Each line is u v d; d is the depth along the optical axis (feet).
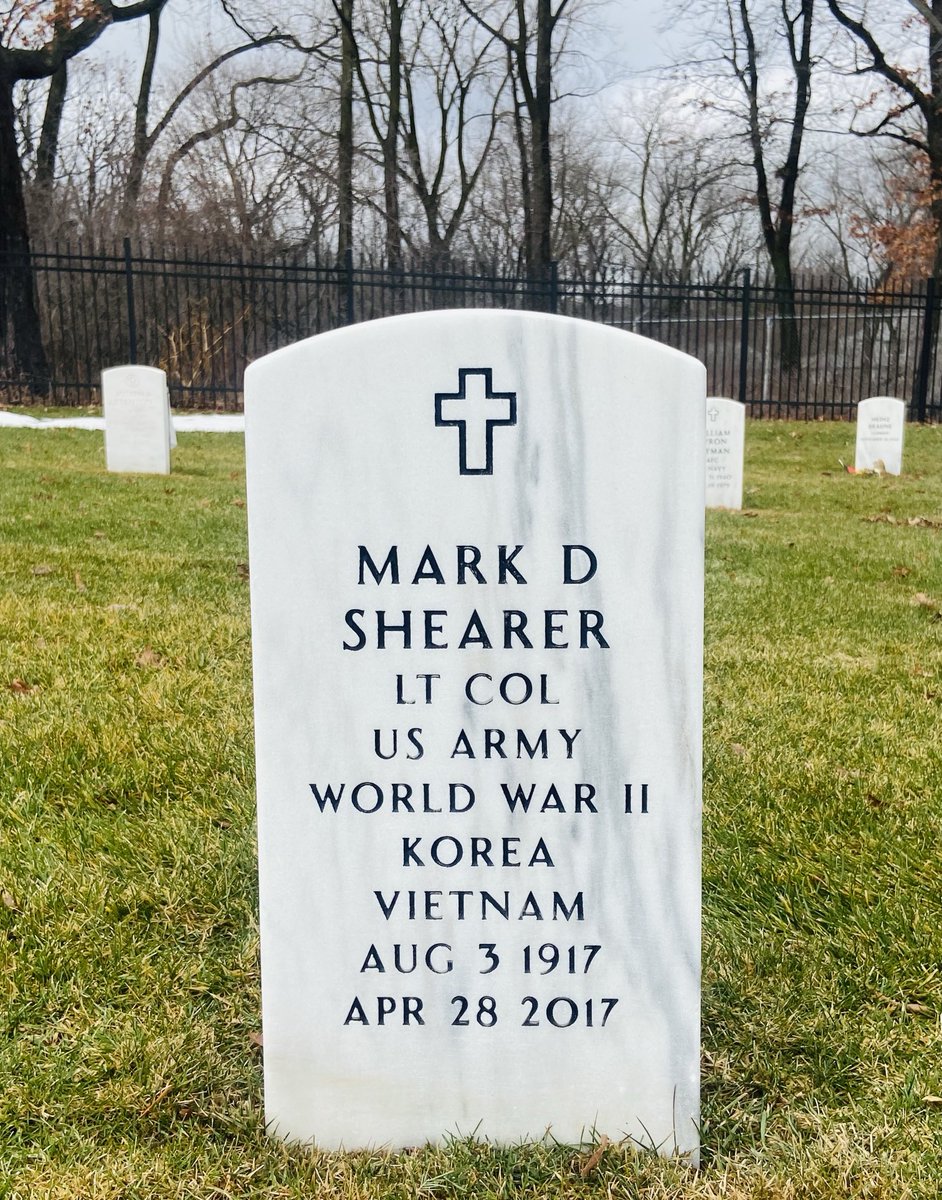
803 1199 7.26
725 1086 8.37
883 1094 8.28
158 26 100.22
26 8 70.28
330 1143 7.84
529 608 7.32
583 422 7.15
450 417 7.15
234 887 10.86
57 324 79.87
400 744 7.45
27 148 108.06
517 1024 7.71
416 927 7.63
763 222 100.37
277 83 108.17
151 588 21.85
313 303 89.71
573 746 7.43
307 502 7.23
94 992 9.25
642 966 7.63
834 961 9.90
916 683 17.67
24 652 17.38
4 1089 8.16
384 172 114.93
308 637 7.36
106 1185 7.32
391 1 106.83
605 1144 7.69
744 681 17.53
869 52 89.35
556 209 128.16
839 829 12.26
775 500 39.45
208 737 14.15
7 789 12.67
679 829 7.49
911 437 62.69
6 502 30.81
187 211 102.68
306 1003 7.69
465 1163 7.55
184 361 73.67
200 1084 8.30
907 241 87.61
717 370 92.43
